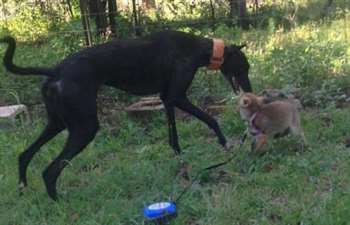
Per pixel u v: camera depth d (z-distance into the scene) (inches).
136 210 71.1
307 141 86.2
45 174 75.7
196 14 193.2
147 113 106.7
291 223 64.6
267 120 80.8
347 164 78.0
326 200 67.8
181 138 96.2
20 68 74.8
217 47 86.8
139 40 82.4
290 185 73.4
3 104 120.1
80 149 76.3
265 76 117.4
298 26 161.3
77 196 76.9
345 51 128.0
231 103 104.0
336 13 165.2
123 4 214.1
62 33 161.2
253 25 177.3
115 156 91.9
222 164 80.9
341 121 93.2
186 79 84.7
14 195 78.8
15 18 201.0
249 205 69.8
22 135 101.6
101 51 78.6
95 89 77.2
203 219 67.7
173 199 73.4
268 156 81.7
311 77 114.9
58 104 75.8
